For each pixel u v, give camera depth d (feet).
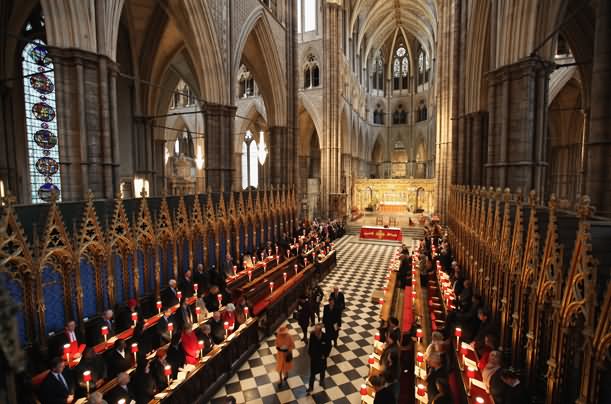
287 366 26.13
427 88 159.22
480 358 20.47
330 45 106.63
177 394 21.80
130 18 60.70
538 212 20.71
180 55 77.97
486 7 48.55
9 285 20.83
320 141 110.73
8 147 48.67
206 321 28.40
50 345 22.67
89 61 29.94
